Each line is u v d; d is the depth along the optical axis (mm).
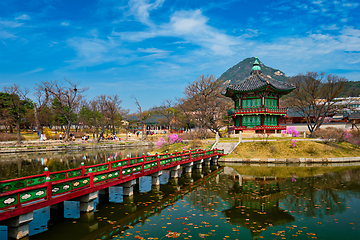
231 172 30516
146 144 73250
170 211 15688
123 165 18500
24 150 51406
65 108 78812
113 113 71812
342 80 49781
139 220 14023
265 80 46875
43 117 75250
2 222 10734
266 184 23766
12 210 10070
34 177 12297
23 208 10508
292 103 56188
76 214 14617
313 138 46250
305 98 53094
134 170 18719
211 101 58469
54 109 78062
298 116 68625
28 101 71750
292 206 16984
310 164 36500
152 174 22656
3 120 62844
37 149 52969
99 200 17703
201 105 57344
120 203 17094
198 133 57938
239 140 43750
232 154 40438
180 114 87750
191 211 15742
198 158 31516
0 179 24062
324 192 20750
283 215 15219
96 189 14664
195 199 18531
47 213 14781
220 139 48469
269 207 16750
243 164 36875
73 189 13148
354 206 17094
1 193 10195
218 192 20703
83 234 11992
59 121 84062
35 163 36375
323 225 13703
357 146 44594
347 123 62938
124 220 13969
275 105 50781
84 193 13766
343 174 28922
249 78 52719
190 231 12547
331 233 12648
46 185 11602
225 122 74375
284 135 48656
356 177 27109
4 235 11203
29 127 88812
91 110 86125
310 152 39875
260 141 43219
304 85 53344
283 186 22906
